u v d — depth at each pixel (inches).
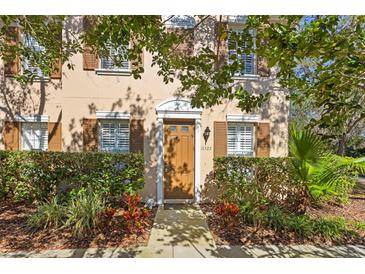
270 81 333.1
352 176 302.7
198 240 199.8
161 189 315.0
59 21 253.0
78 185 272.7
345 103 120.0
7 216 242.1
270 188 292.5
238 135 335.6
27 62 331.6
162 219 251.8
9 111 332.8
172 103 321.1
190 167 327.6
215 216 260.2
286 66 127.8
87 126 315.3
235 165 298.4
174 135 327.3
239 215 235.9
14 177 280.1
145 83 322.0
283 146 333.7
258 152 329.4
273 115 334.0
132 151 317.1
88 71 319.6
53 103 337.1
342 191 292.8
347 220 247.8
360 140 575.8
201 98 186.2
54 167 274.1
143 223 222.4
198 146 323.0
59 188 273.3
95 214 207.0
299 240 200.8
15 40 313.1
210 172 324.5
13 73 330.6
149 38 183.3
